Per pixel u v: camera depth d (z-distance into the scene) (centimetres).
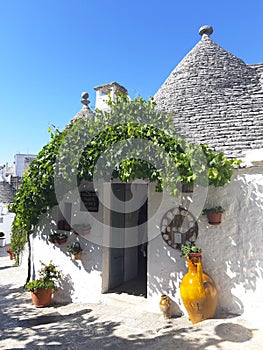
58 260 783
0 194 2341
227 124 690
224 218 596
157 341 487
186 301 550
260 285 555
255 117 690
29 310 689
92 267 743
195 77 835
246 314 559
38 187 709
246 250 573
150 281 648
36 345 493
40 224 823
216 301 560
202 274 565
